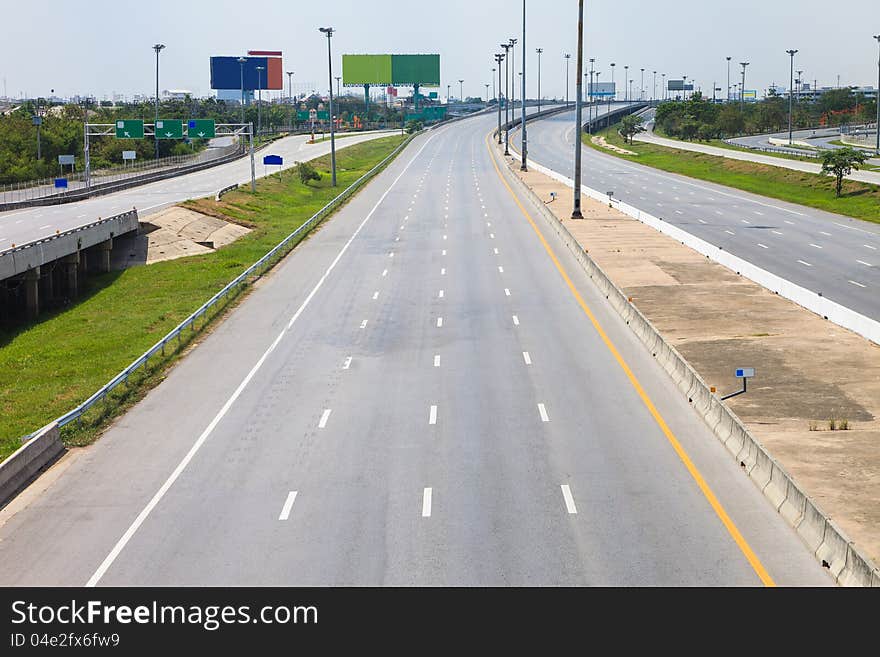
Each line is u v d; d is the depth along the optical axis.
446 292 52.94
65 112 165.62
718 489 25.12
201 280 60.88
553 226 76.06
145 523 23.86
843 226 80.81
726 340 40.34
